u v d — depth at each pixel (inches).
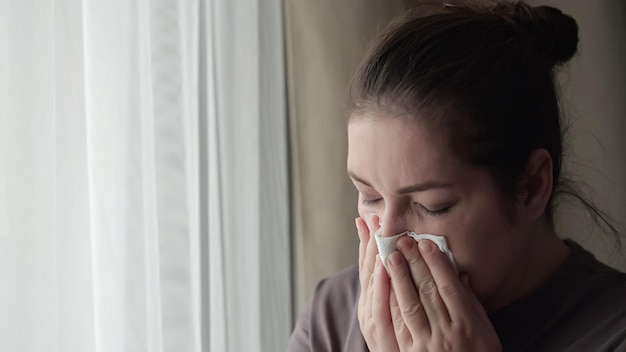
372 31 53.4
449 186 33.3
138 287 44.1
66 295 41.1
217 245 49.4
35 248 39.6
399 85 33.5
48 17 40.0
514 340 36.6
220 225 49.8
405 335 35.9
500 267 35.2
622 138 55.7
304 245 54.8
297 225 55.1
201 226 48.9
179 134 47.0
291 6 54.1
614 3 55.7
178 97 47.0
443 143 32.9
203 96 49.3
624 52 56.1
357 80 35.6
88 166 42.0
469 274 34.9
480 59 34.2
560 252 38.1
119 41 43.8
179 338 47.1
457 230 34.1
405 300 35.3
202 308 48.8
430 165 33.0
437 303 34.8
